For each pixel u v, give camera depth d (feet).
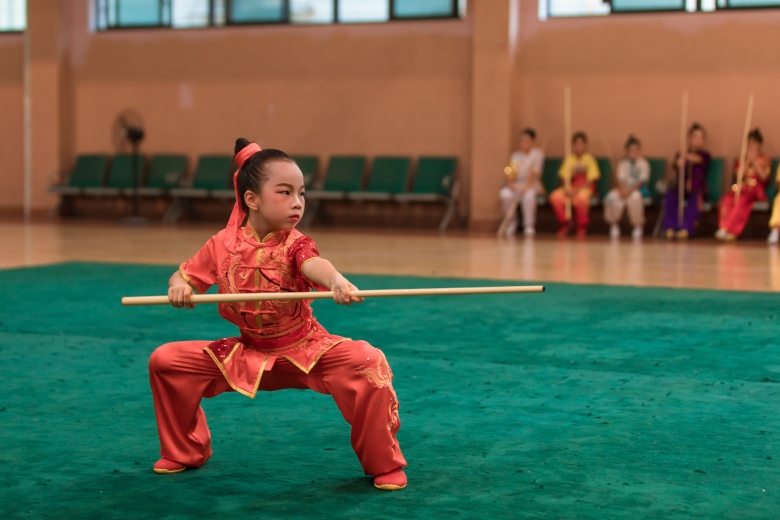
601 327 16.97
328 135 49.67
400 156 48.19
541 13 46.09
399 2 48.29
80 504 7.72
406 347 15.02
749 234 42.29
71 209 53.72
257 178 8.30
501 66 45.60
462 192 47.85
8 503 7.73
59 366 13.51
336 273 8.02
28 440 9.70
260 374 8.24
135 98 52.60
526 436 9.86
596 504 7.66
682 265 28.66
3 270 26.02
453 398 11.60
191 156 51.80
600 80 45.29
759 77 43.06
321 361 8.36
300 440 9.78
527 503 7.70
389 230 45.88
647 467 8.72
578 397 11.64
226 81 51.06
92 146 53.62
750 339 15.72
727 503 7.68
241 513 7.49
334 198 47.24
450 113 47.78
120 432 10.06
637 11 44.68
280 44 50.06
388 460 8.16
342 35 49.08
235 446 9.55
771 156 42.98
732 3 43.42
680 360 13.97
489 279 24.35
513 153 46.06
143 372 13.15
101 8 53.21
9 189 55.21
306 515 7.43
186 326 17.10
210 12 51.26
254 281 8.34
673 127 44.39
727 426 10.22
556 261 29.68
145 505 7.70
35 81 53.31
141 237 38.86
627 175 42.60
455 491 8.04
